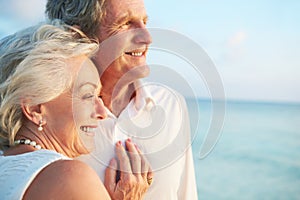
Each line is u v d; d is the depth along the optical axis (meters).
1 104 1.37
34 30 1.47
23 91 1.36
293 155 20.97
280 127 27.16
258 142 23.11
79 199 1.19
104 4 1.70
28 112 1.38
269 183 19.05
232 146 22.09
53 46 1.41
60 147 1.44
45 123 1.40
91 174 1.25
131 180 1.67
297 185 18.73
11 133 1.38
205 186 18.66
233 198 18.19
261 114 36.22
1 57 1.42
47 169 1.23
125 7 1.70
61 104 1.41
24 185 1.21
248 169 19.70
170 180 1.91
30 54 1.37
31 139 1.40
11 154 1.37
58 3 1.80
